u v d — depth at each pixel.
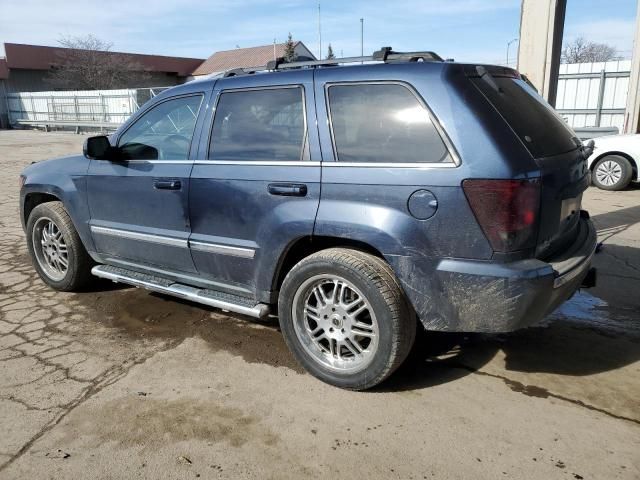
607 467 2.54
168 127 3.98
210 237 3.71
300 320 3.35
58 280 4.89
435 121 2.85
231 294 3.81
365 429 2.86
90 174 4.39
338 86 3.19
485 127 2.76
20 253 6.25
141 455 2.68
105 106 29.66
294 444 2.75
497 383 3.29
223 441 2.78
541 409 3.01
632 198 9.07
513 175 2.69
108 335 4.02
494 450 2.67
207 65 50.47
